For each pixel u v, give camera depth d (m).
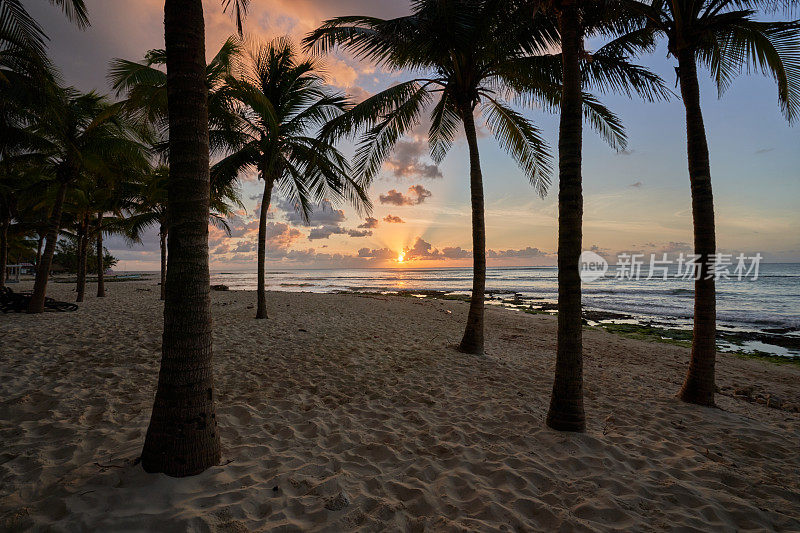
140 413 3.61
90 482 2.31
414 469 2.84
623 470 2.89
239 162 9.71
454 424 3.74
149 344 6.46
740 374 7.38
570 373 3.55
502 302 22.62
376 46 5.83
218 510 2.13
